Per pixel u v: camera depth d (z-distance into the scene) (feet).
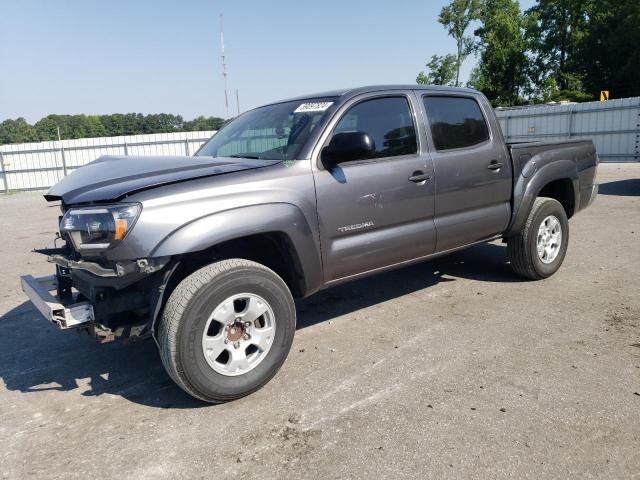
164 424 10.14
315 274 11.96
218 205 10.35
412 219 13.76
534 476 8.14
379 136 13.30
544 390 10.66
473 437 9.18
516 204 16.52
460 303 16.12
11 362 13.50
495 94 157.58
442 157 14.38
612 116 67.97
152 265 9.82
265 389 11.26
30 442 9.77
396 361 12.32
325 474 8.41
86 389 11.85
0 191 77.00
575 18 152.15
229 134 14.71
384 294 17.38
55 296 11.48
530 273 17.53
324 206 11.91
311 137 12.14
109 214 9.72
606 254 21.13
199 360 10.14
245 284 10.55
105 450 9.38
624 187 41.63
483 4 152.15
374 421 9.83
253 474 8.51
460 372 11.60
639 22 127.54
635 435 9.07
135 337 10.59
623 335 13.20
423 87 14.71
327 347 13.34
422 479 8.18
